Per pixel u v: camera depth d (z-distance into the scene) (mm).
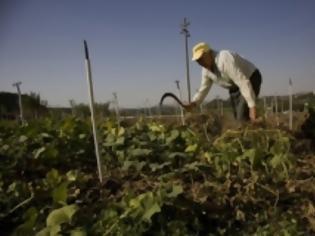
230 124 5371
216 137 4832
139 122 5859
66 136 4629
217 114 5957
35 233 2617
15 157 3988
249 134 4176
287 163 3457
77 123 5105
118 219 2562
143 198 2682
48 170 4051
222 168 3527
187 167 3633
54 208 2867
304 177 3428
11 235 2656
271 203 3047
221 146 4008
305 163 3836
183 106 5590
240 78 4910
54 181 3344
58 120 5945
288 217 2836
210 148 4125
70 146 4461
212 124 5477
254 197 3061
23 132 4676
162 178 3500
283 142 3844
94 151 4445
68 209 2641
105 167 4137
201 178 3566
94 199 3293
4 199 3094
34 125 4832
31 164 4047
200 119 5637
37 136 4543
